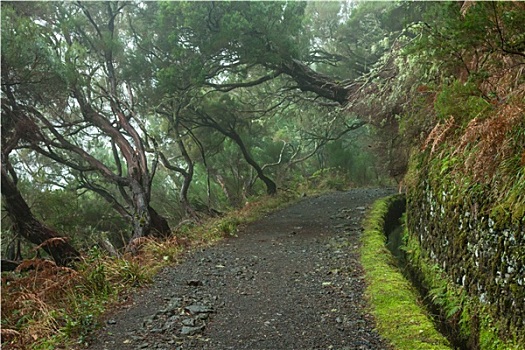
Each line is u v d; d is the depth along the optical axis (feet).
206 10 42.52
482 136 13.76
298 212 39.63
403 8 43.96
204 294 17.58
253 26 43.68
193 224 40.93
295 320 14.44
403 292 15.92
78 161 47.39
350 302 15.72
